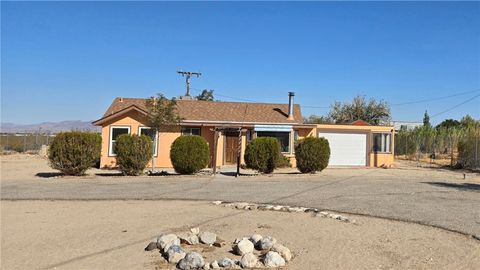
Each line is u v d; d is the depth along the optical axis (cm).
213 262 591
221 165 2800
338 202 1222
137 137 2031
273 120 3016
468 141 3006
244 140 2836
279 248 650
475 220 968
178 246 648
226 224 889
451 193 1485
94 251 675
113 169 2530
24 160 3173
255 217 970
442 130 4547
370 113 6469
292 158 2880
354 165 3119
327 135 3080
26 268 589
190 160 2066
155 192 1416
